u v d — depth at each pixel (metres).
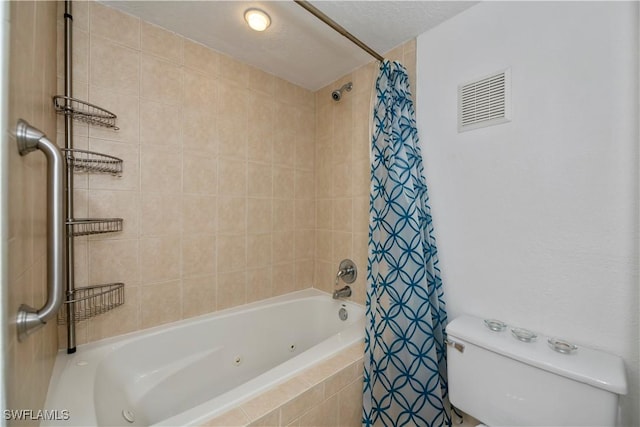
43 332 0.79
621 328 0.79
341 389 1.04
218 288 1.54
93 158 1.14
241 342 1.52
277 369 1.00
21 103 0.53
